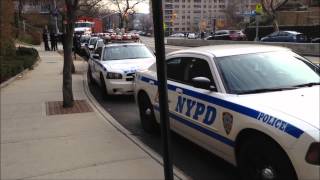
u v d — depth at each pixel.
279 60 6.03
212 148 5.66
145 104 8.06
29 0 58.25
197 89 6.00
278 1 55.12
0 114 10.06
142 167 5.91
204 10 87.06
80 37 36.03
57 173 5.86
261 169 4.63
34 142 7.44
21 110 10.45
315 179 4.01
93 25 52.28
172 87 6.65
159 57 3.04
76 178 5.62
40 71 19.73
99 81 13.11
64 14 15.23
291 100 4.89
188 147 6.97
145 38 65.31
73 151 6.80
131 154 6.52
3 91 13.78
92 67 14.72
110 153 6.61
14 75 16.70
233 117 5.06
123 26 37.81
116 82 11.73
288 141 4.20
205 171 5.91
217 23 87.44
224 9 88.44
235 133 5.02
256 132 4.70
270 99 5.00
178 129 6.56
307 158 4.04
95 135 7.74
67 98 10.41
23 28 53.47
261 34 54.69
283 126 4.30
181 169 6.00
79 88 14.09
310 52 29.97
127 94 11.88
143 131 8.27
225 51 6.17
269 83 5.54
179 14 83.69
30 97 12.41
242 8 87.38
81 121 8.94
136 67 11.99
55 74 18.28
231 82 5.55
